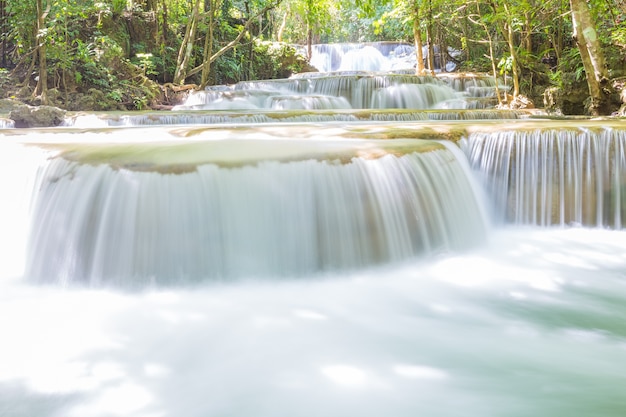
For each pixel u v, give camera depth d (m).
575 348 3.56
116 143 5.89
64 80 14.78
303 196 4.77
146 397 2.91
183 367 3.25
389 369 3.23
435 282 4.82
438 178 5.73
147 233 4.45
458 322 3.98
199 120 10.55
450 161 6.10
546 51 17.72
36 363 3.26
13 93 14.02
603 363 3.33
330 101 15.59
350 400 2.89
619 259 5.57
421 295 4.50
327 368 3.25
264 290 4.51
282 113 10.46
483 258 5.60
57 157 5.07
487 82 17.50
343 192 4.90
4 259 4.98
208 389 3.00
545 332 3.81
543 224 6.92
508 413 2.75
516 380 3.10
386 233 5.08
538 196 6.92
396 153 5.43
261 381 3.09
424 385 3.04
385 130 6.91
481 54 22.47
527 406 2.81
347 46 29.77
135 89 16.41
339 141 6.14
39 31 13.28
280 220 4.69
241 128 7.33
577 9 11.65
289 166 4.81
